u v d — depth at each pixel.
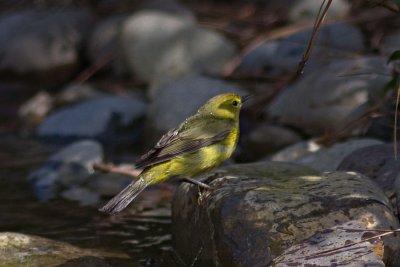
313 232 8.05
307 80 14.00
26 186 13.35
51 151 15.66
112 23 20.06
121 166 14.17
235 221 8.31
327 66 13.95
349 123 12.21
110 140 16.31
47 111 17.78
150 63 18.23
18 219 11.55
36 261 9.23
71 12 21.09
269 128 14.10
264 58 17.22
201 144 9.43
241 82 16.80
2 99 19.12
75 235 10.75
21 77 20.19
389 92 12.73
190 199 9.41
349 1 17.02
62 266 9.16
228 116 9.93
